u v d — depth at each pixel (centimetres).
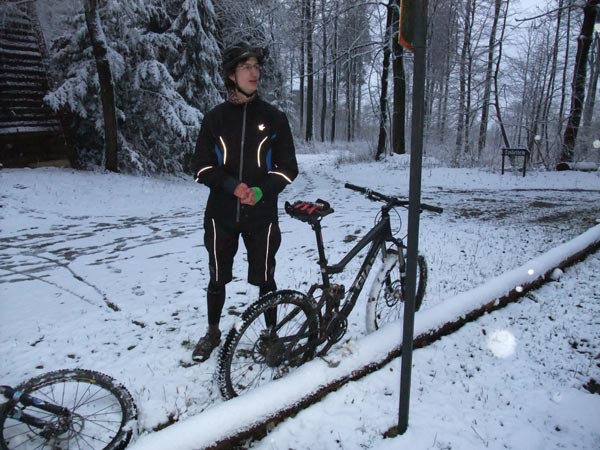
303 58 2759
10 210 930
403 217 863
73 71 1370
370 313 368
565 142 1725
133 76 1421
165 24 1528
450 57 2839
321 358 307
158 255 645
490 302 427
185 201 1155
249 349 330
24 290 505
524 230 750
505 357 359
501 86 2681
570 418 289
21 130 1331
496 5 2467
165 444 227
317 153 3194
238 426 250
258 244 309
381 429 275
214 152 295
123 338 381
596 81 2539
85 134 1462
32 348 364
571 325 409
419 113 230
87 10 1215
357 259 593
